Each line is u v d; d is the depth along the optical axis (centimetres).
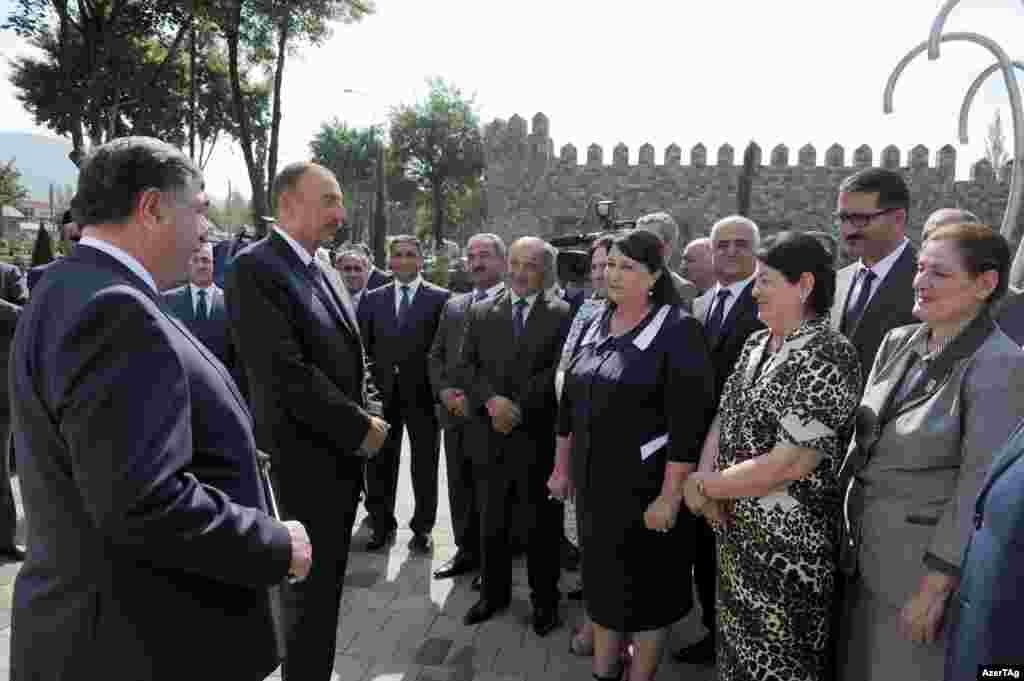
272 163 1834
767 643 225
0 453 418
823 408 213
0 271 546
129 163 151
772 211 2427
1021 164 400
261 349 260
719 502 240
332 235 287
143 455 132
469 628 363
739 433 236
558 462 330
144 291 151
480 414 373
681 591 281
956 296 199
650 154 2484
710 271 467
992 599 138
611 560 274
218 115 2297
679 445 264
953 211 264
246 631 162
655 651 280
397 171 3797
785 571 221
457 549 475
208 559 141
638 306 282
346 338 286
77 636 140
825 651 229
